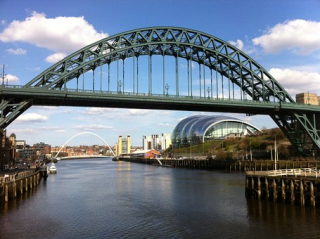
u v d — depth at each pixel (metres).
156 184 77.19
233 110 85.19
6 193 50.72
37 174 79.69
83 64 65.62
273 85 86.31
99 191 65.94
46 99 63.81
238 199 51.62
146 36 76.44
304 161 83.12
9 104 58.84
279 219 38.16
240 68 84.00
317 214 39.72
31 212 44.38
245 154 129.38
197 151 182.00
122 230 35.53
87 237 33.09
